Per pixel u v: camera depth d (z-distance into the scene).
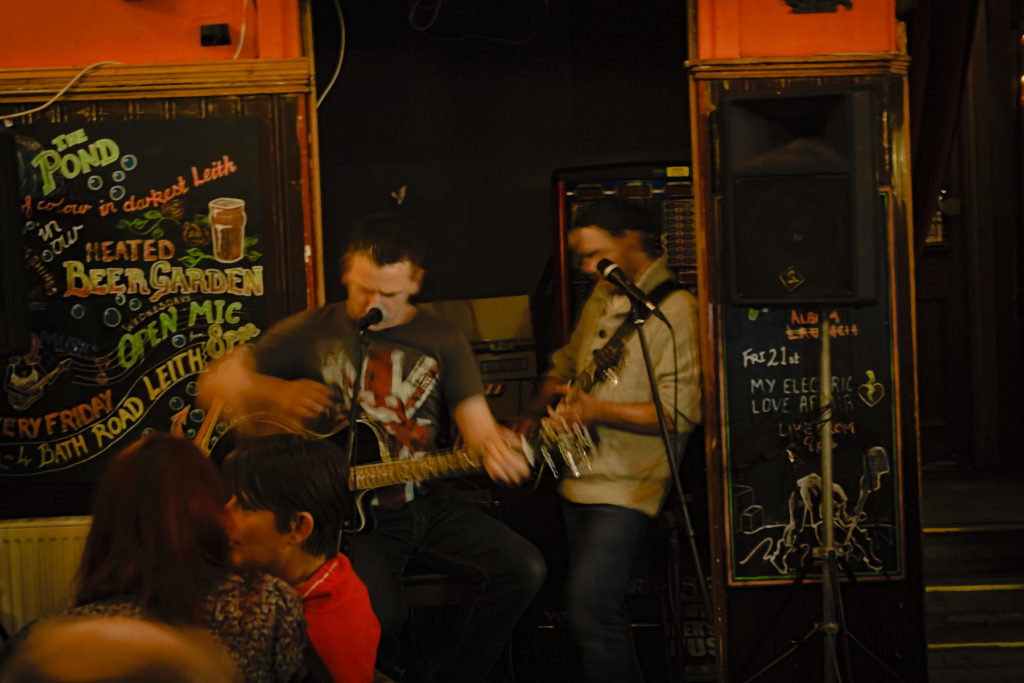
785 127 2.59
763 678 2.95
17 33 2.84
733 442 2.92
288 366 2.78
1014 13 4.63
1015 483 4.52
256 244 2.87
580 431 2.77
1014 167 4.69
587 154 4.29
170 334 2.87
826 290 2.56
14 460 2.86
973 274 4.72
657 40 4.25
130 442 2.87
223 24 2.85
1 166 2.56
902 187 2.90
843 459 2.92
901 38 2.92
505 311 3.67
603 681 2.73
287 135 2.86
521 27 4.26
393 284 2.75
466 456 2.67
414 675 2.79
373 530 2.66
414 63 4.25
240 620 1.36
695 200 2.92
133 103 2.84
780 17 2.92
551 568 3.36
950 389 4.80
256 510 1.72
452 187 4.29
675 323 2.86
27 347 2.62
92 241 2.84
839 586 2.83
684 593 3.25
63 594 2.83
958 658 3.37
